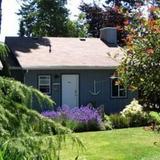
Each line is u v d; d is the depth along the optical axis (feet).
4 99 22.56
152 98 34.30
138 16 34.40
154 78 32.96
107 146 49.78
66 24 179.52
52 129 22.98
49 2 179.83
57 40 99.40
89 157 43.42
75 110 67.72
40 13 180.86
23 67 83.30
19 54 88.07
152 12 34.27
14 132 21.89
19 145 20.90
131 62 33.73
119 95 91.76
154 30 32.81
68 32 178.70
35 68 84.28
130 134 59.31
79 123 63.98
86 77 89.81
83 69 88.58
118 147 49.08
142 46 33.27
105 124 65.92
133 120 68.64
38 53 90.38
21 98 22.98
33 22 182.70
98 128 64.75
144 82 33.27
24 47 92.17
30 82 85.10
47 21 180.24
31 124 22.67
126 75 34.04
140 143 51.67
